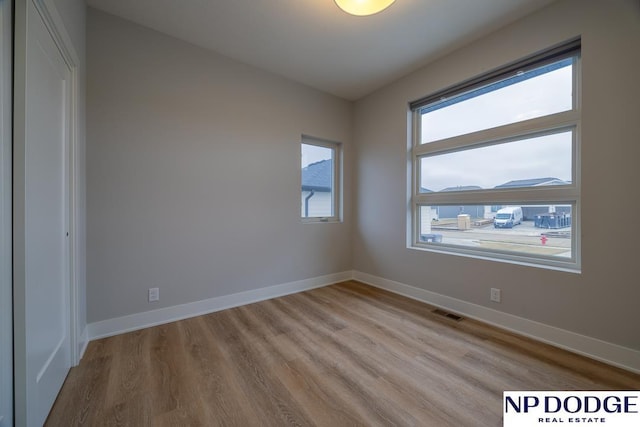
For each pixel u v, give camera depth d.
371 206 3.63
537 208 2.25
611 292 1.79
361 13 1.88
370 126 3.64
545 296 2.08
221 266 2.75
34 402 1.19
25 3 1.13
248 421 1.31
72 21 1.70
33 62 1.21
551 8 2.04
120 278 2.23
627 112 1.72
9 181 1.09
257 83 2.98
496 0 2.02
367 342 2.08
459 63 2.64
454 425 1.28
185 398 1.46
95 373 1.67
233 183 2.82
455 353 1.92
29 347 1.15
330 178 3.84
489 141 2.53
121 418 1.32
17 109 1.11
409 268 3.15
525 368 1.73
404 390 1.53
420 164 3.17
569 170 2.07
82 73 1.95
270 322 2.44
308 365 1.77
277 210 3.15
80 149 1.85
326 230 3.63
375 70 3.05
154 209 2.38
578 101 2.00
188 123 2.55
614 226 1.78
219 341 2.09
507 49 2.29
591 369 1.71
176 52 2.48
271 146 3.10
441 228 2.98
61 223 1.57
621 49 1.74
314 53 2.73
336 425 1.28
